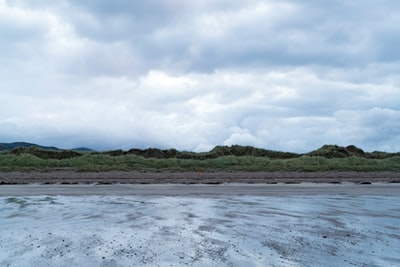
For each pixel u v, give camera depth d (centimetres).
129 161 3744
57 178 2512
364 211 1066
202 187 1950
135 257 537
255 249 596
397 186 2067
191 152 5197
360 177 2720
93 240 649
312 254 570
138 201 1282
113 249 584
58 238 666
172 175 2745
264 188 1894
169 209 1070
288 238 686
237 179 2500
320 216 965
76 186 2005
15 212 1009
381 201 1325
